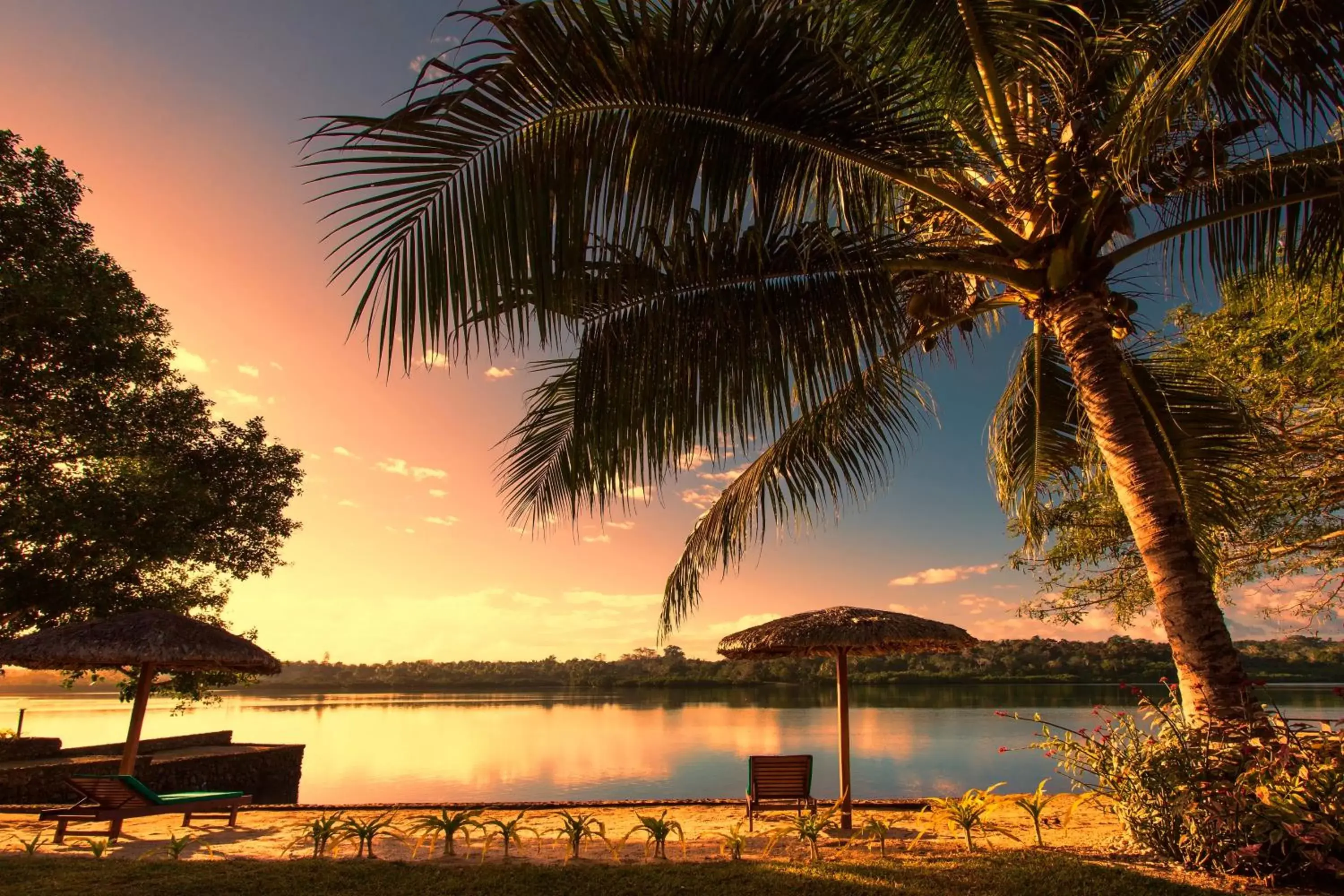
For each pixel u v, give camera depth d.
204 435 17.73
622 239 4.03
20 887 4.52
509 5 3.49
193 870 5.01
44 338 13.90
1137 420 4.96
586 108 3.89
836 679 7.33
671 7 3.69
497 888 4.53
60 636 9.23
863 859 5.21
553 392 6.67
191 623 9.91
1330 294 6.92
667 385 4.36
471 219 3.79
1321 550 9.55
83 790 6.99
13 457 14.52
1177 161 4.96
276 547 18.22
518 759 25.88
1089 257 5.05
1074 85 4.87
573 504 4.59
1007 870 4.45
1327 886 3.93
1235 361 8.31
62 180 14.04
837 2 3.82
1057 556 10.40
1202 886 3.95
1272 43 4.00
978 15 4.20
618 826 7.20
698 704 70.19
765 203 4.31
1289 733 4.43
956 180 5.38
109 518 14.56
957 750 24.41
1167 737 4.82
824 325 4.41
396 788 19.81
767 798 7.41
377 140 3.61
